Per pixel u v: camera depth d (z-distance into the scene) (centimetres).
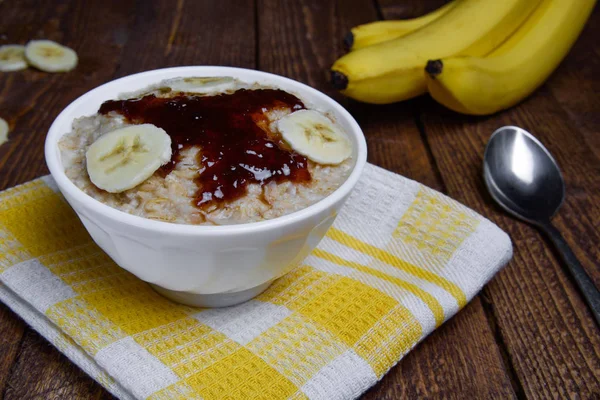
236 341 36
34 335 37
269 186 34
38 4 67
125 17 66
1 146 50
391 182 45
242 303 39
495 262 41
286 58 62
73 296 37
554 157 52
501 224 46
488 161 49
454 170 51
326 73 60
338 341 36
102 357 34
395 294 38
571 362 38
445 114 57
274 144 36
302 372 34
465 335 39
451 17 56
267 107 38
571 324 40
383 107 57
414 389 36
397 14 69
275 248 34
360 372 35
